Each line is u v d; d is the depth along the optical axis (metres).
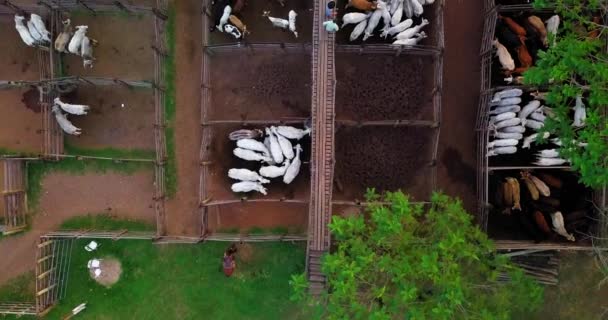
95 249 19.28
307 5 18.70
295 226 19.05
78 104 19.12
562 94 14.51
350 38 18.22
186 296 19.25
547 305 18.64
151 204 19.33
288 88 18.86
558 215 17.23
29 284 19.50
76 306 19.31
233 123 18.80
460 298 12.52
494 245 15.51
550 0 16.78
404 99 18.66
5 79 19.38
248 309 19.17
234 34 18.28
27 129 19.39
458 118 18.80
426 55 18.53
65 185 19.39
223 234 19.03
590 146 12.66
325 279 17.16
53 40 18.72
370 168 18.66
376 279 14.33
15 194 19.03
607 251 17.16
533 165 17.84
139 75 19.22
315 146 16.95
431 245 13.80
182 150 19.17
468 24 18.78
